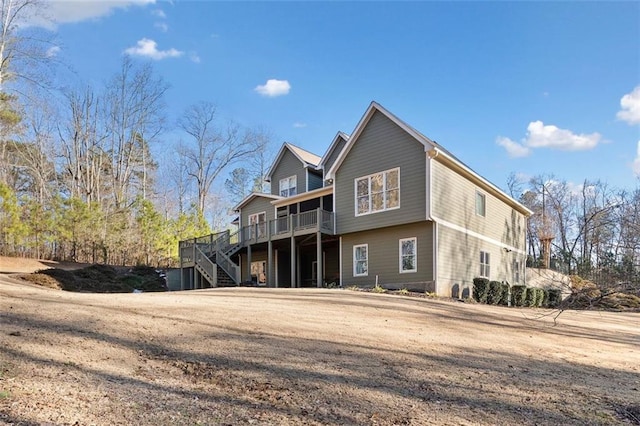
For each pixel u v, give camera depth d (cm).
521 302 1856
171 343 555
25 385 371
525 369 603
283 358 536
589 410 447
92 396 367
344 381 471
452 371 552
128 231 2686
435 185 1658
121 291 1914
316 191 2194
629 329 1207
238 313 803
